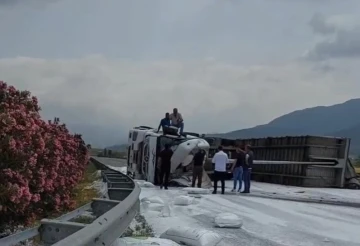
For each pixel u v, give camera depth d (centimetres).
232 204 1574
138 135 2536
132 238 706
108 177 1509
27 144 749
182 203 1412
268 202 1705
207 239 779
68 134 1444
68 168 1183
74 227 561
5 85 852
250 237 984
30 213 786
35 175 818
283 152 2858
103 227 520
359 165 3744
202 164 2148
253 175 3150
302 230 1118
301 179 2633
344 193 2338
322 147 2656
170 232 820
